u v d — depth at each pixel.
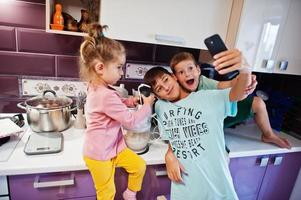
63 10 1.16
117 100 0.86
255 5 1.03
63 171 0.87
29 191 0.87
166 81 0.94
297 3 1.10
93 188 0.95
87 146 0.88
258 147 1.18
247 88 0.80
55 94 1.17
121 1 0.90
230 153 1.09
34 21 1.14
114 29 0.93
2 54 1.15
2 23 1.10
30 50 1.18
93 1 1.12
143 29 0.96
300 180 1.34
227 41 1.09
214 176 0.92
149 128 1.01
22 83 1.22
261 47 1.12
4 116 1.17
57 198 0.92
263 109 1.19
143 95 0.99
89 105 0.88
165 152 1.03
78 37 1.22
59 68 1.25
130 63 1.34
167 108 0.95
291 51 1.20
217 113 0.89
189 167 0.93
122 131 1.01
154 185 1.04
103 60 0.81
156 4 0.94
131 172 0.92
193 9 0.99
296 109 1.41
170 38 0.99
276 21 1.10
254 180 1.24
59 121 1.07
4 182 0.83
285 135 1.39
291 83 1.51
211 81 1.03
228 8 1.04
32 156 0.88
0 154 0.88
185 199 0.94
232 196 0.92
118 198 1.02
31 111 1.01
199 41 1.05
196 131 0.91
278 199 1.37
